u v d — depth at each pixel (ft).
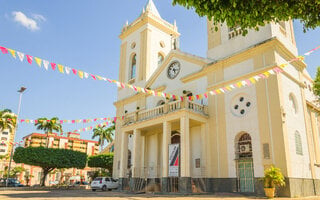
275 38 55.88
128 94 95.30
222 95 63.46
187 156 56.85
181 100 60.90
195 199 44.11
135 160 68.39
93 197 50.88
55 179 211.61
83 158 120.78
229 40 67.31
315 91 69.00
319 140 68.85
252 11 26.84
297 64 63.62
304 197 48.01
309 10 27.53
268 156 51.67
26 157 107.65
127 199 45.60
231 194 54.03
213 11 27.45
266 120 53.93
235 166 57.16
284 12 27.09
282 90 54.65
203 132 63.93
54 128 165.17
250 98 58.08
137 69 94.68
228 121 60.75
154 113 67.92
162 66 83.20
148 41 94.58
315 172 58.29
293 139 53.62
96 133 193.36
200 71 69.72
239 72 61.67
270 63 56.18
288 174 48.52
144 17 96.94
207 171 61.00
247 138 57.47
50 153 111.14
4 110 150.41
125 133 74.74
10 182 134.62
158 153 75.56
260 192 51.06
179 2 27.27
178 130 71.61
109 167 129.49
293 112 57.00
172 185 59.31
